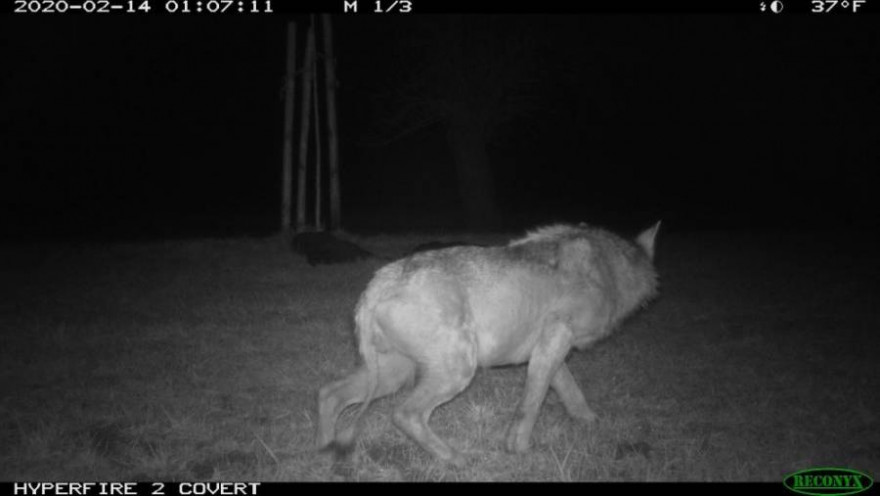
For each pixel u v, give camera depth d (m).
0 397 6.55
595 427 6.20
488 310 5.89
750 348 7.38
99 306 8.40
